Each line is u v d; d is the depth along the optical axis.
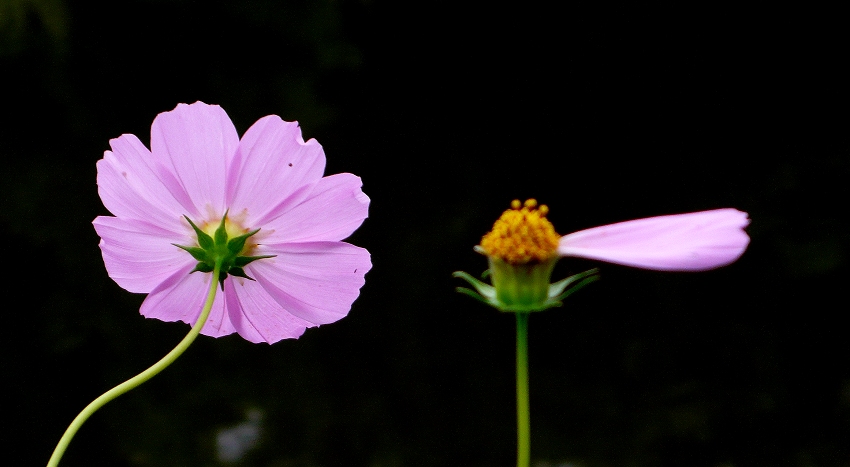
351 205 0.74
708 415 2.58
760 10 3.04
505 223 0.71
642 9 3.13
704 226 0.67
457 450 2.65
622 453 2.55
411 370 2.78
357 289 0.74
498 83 3.21
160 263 0.75
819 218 2.81
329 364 2.75
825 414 2.57
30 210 2.89
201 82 3.01
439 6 3.12
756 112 3.05
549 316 2.81
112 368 2.71
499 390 2.73
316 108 3.02
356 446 2.62
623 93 3.18
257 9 2.94
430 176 3.14
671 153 3.11
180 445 2.57
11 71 2.91
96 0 2.92
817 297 2.72
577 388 2.70
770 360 2.66
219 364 2.71
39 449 2.62
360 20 3.07
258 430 2.58
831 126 2.97
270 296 0.75
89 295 2.80
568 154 3.18
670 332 2.74
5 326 2.74
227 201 0.74
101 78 2.99
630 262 0.67
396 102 3.16
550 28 3.18
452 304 2.89
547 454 2.59
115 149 0.74
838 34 2.98
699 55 3.11
